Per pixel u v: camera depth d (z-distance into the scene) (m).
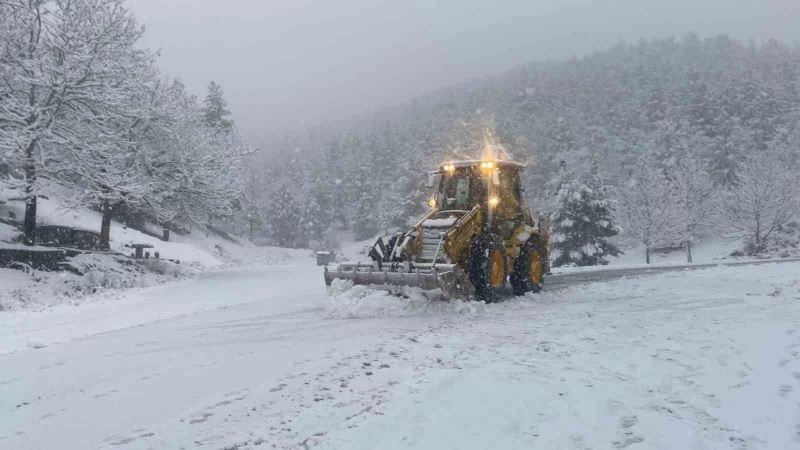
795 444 3.88
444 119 88.25
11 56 17.39
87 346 7.93
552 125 70.00
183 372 6.34
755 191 38.38
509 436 4.09
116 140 19.58
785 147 45.97
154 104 21.66
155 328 9.25
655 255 47.78
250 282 17.17
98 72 17.83
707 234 47.34
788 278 12.84
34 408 5.31
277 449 4.04
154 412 5.02
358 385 5.44
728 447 3.87
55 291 14.58
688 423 4.30
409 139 84.75
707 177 45.75
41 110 17.25
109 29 18.05
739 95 63.28
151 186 21.02
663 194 42.03
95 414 5.05
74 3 17.78
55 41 17.48
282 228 81.62
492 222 11.27
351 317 9.52
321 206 87.69
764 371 5.48
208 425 4.61
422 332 7.90
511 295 11.73
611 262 45.53
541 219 13.27
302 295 13.05
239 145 25.17
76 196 18.92
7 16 17.12
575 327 8.00
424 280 9.55
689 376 5.45
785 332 7.05
